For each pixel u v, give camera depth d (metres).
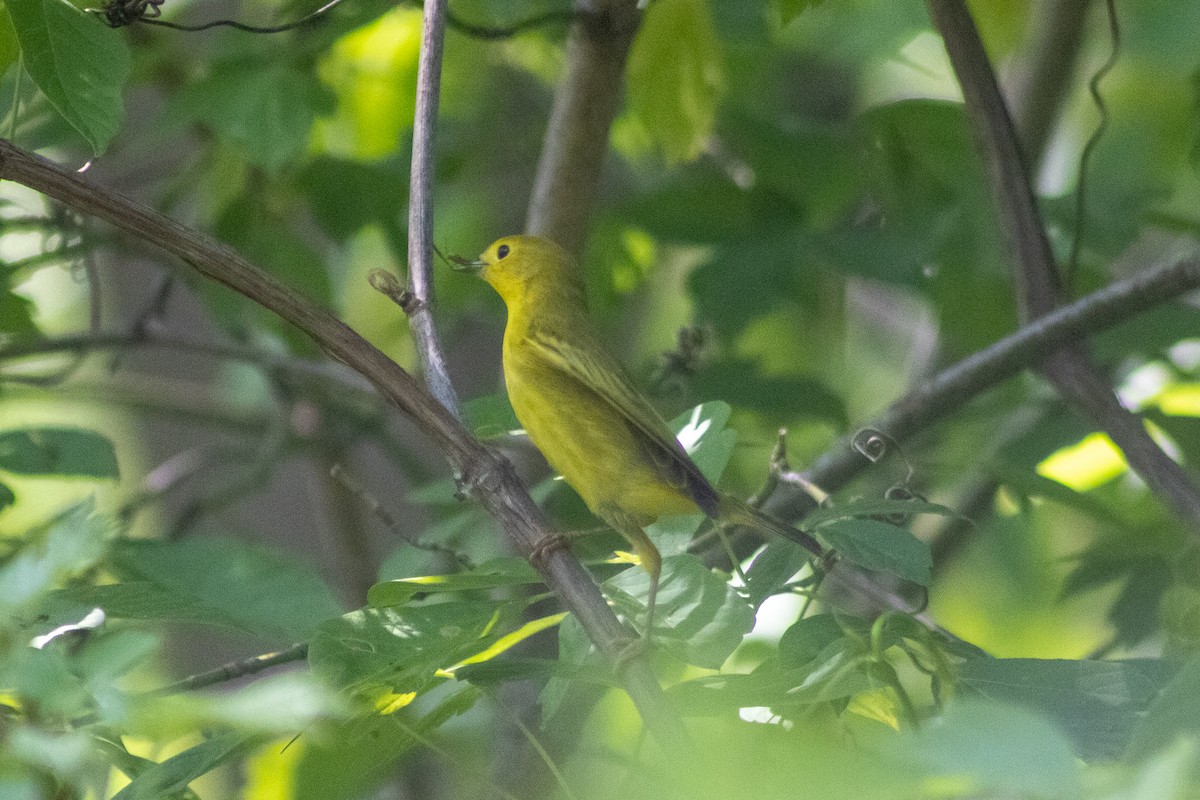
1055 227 12.80
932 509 6.59
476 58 14.91
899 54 15.24
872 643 5.55
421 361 6.93
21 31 6.74
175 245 6.15
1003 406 12.64
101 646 4.28
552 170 10.89
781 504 9.88
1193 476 10.94
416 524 15.71
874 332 18.61
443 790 12.27
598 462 7.81
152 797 5.55
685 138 11.78
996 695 5.69
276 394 13.78
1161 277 9.13
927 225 12.34
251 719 3.87
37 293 17.48
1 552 7.05
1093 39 16.25
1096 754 5.38
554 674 5.76
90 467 9.38
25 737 4.08
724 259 12.37
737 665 10.16
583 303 8.59
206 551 8.55
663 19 11.41
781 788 4.18
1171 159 15.03
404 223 13.29
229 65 11.38
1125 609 9.84
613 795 5.60
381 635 5.98
